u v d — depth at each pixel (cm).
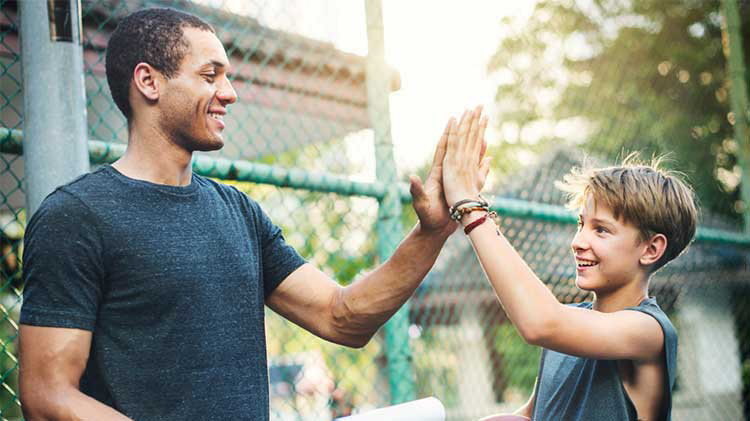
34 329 136
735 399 655
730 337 655
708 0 486
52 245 138
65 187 146
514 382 680
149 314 144
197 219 154
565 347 158
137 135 157
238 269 156
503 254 163
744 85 458
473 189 172
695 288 482
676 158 458
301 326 184
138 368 142
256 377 156
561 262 404
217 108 159
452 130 175
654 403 167
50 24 172
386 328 258
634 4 448
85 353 139
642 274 175
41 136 170
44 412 134
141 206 149
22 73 174
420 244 177
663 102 461
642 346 163
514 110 531
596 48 439
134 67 155
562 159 501
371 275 181
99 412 134
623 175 175
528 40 396
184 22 158
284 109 335
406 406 168
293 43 301
